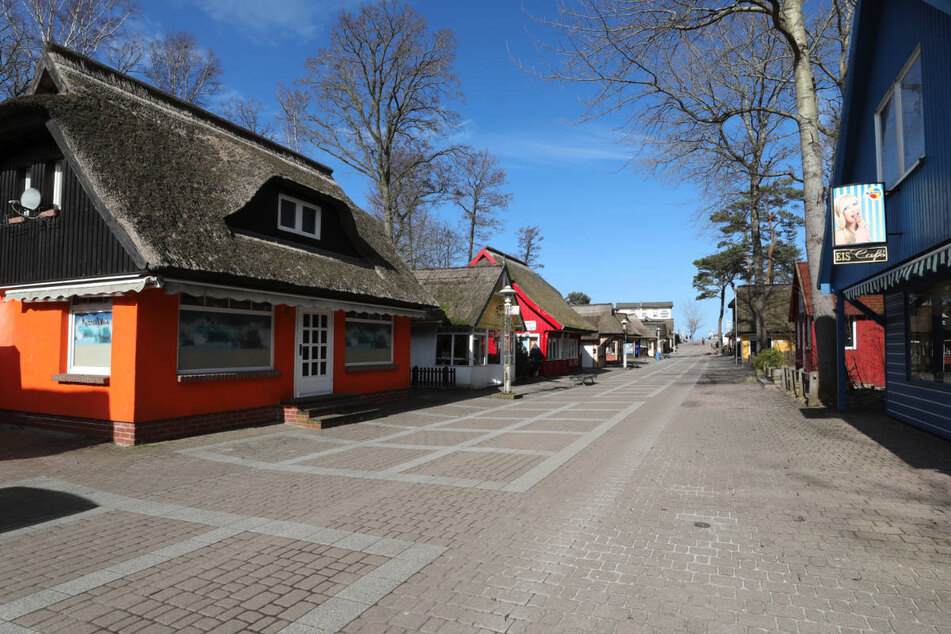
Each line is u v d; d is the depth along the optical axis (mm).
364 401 14625
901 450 8055
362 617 3438
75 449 8391
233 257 9539
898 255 8703
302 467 7641
